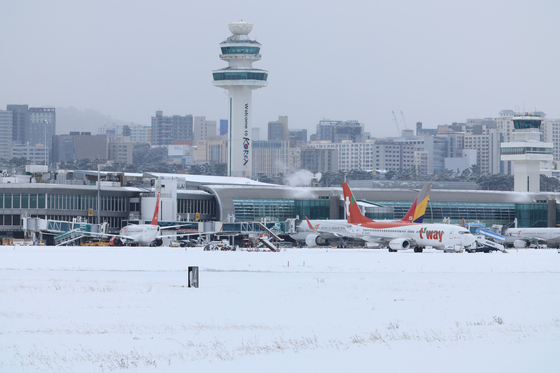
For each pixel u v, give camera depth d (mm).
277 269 154750
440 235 198750
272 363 52250
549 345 57656
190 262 171000
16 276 132125
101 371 50469
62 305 87562
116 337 64625
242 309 84625
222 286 113312
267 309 84688
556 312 81312
